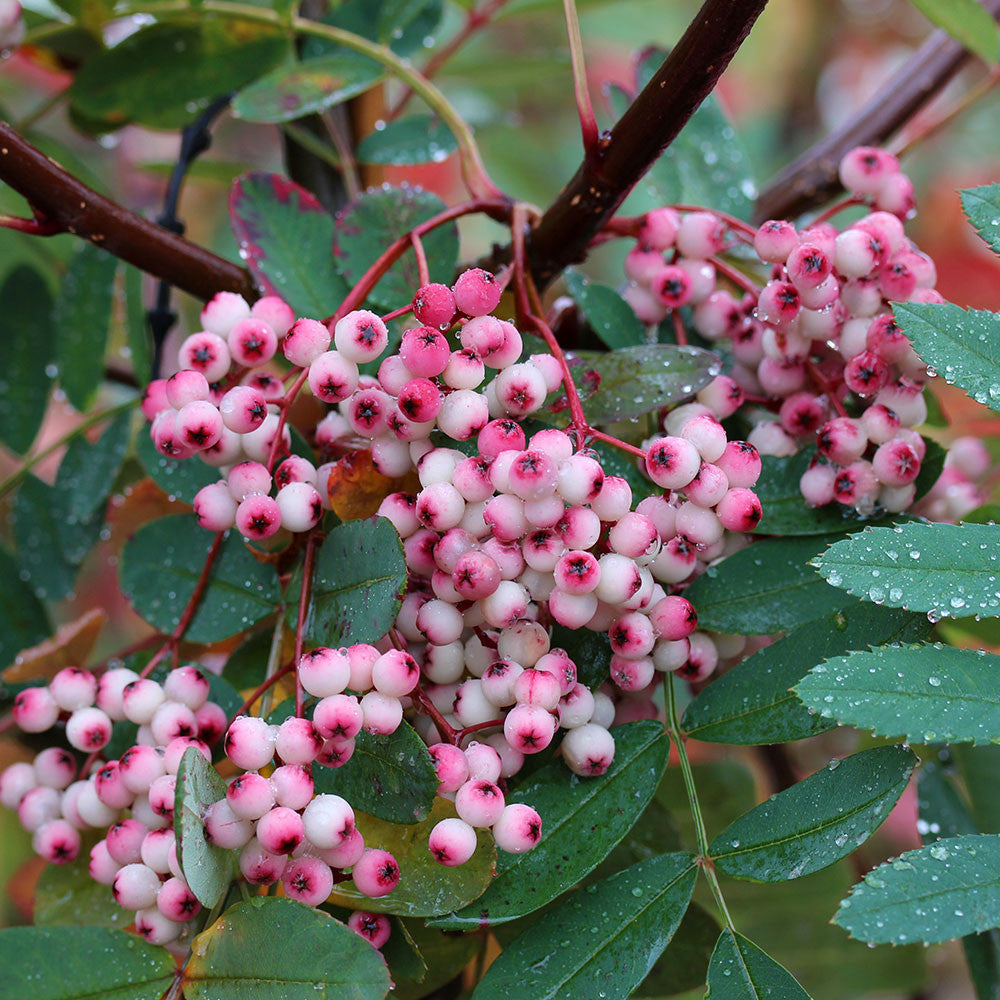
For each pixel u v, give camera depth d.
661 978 0.54
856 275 0.53
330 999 0.48
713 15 0.51
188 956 0.51
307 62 0.60
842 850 0.50
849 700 0.48
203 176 0.72
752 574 0.53
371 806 0.50
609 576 0.50
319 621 0.51
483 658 0.51
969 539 0.50
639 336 0.57
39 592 0.61
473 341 0.51
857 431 0.53
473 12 0.71
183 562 0.55
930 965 0.62
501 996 0.49
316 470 0.53
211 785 0.49
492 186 0.58
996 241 0.52
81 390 0.62
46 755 0.54
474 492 0.50
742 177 0.62
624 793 0.51
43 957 0.49
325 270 0.56
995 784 0.57
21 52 0.66
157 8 0.61
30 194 0.55
